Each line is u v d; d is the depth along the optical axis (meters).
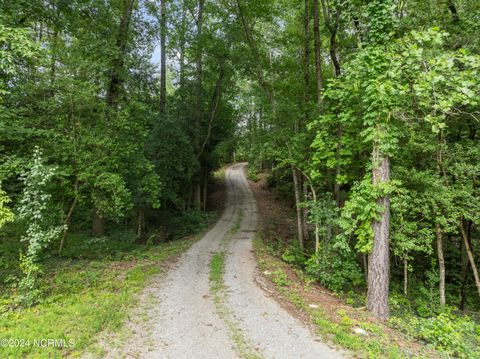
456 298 10.20
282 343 4.78
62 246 9.60
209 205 25.80
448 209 7.73
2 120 7.25
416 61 5.70
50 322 5.07
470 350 5.11
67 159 8.67
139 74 16.02
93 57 9.45
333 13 11.26
